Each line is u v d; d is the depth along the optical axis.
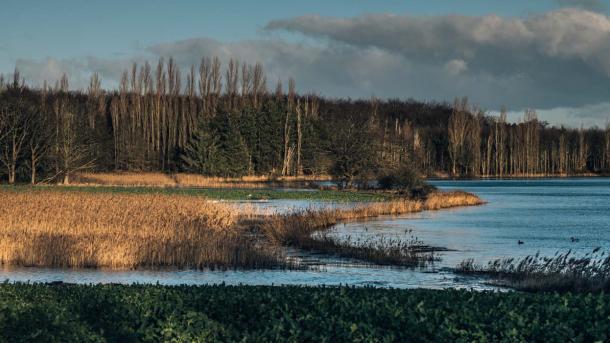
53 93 115.44
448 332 11.49
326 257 29.80
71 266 26.62
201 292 15.55
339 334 11.78
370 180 84.69
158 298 14.94
